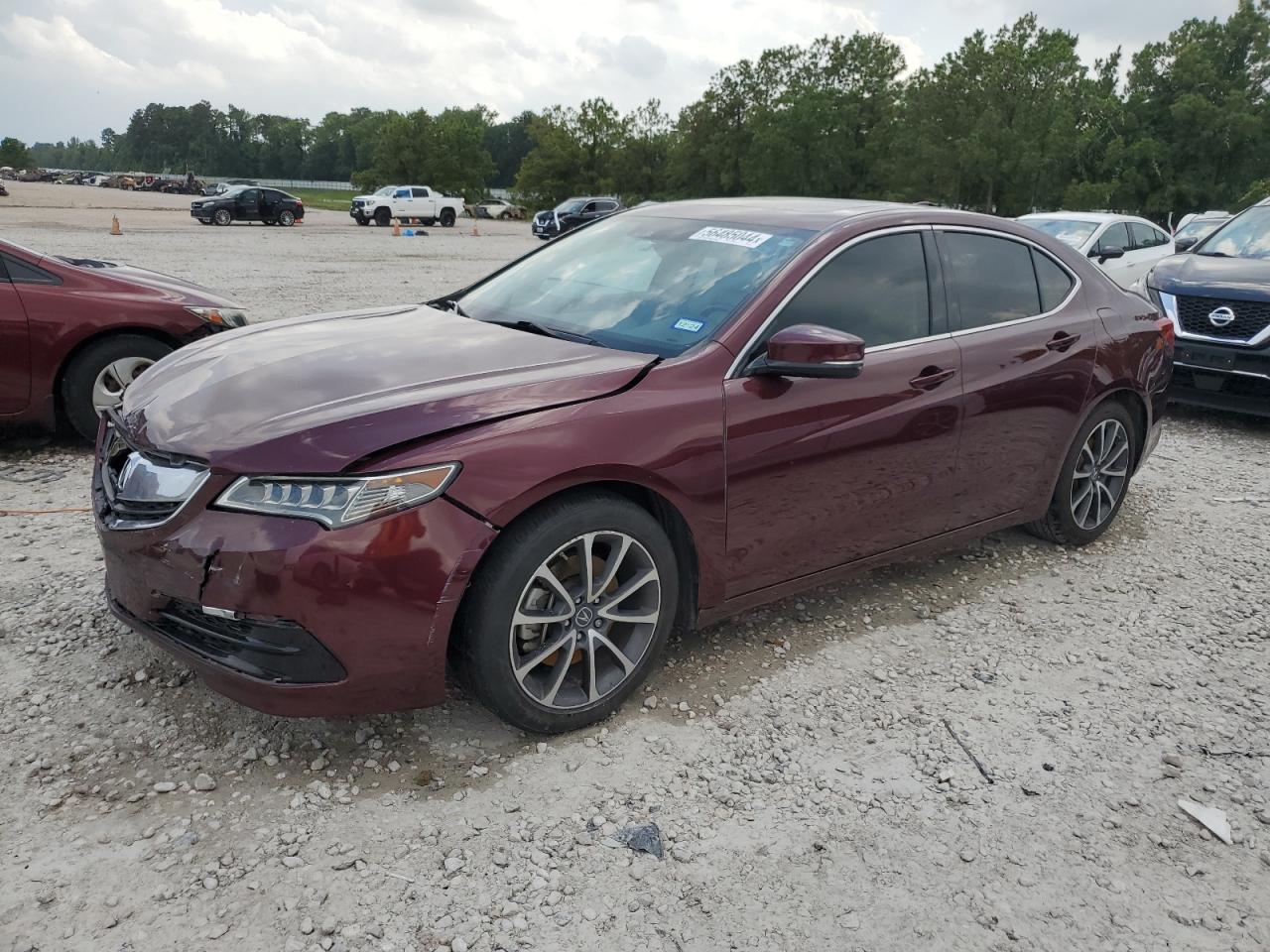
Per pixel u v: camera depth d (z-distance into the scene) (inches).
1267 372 288.5
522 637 115.3
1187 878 102.7
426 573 103.7
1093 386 179.6
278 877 95.0
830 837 105.7
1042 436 173.9
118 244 925.8
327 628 101.4
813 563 144.4
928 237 158.4
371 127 6692.9
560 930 90.4
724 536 130.4
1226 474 259.0
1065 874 102.0
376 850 99.5
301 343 135.6
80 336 225.5
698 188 3462.1
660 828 105.5
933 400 151.2
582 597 117.8
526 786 111.0
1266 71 2637.8
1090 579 181.3
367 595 101.8
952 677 142.3
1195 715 135.1
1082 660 149.6
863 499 146.6
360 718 121.6
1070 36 2463.1
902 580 176.9
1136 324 190.5
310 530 100.2
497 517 106.9
